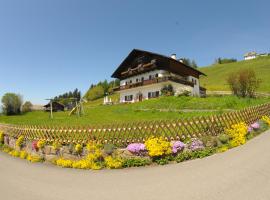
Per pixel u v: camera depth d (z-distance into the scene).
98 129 13.05
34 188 9.27
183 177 9.21
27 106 90.12
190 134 12.60
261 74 84.81
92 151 12.59
